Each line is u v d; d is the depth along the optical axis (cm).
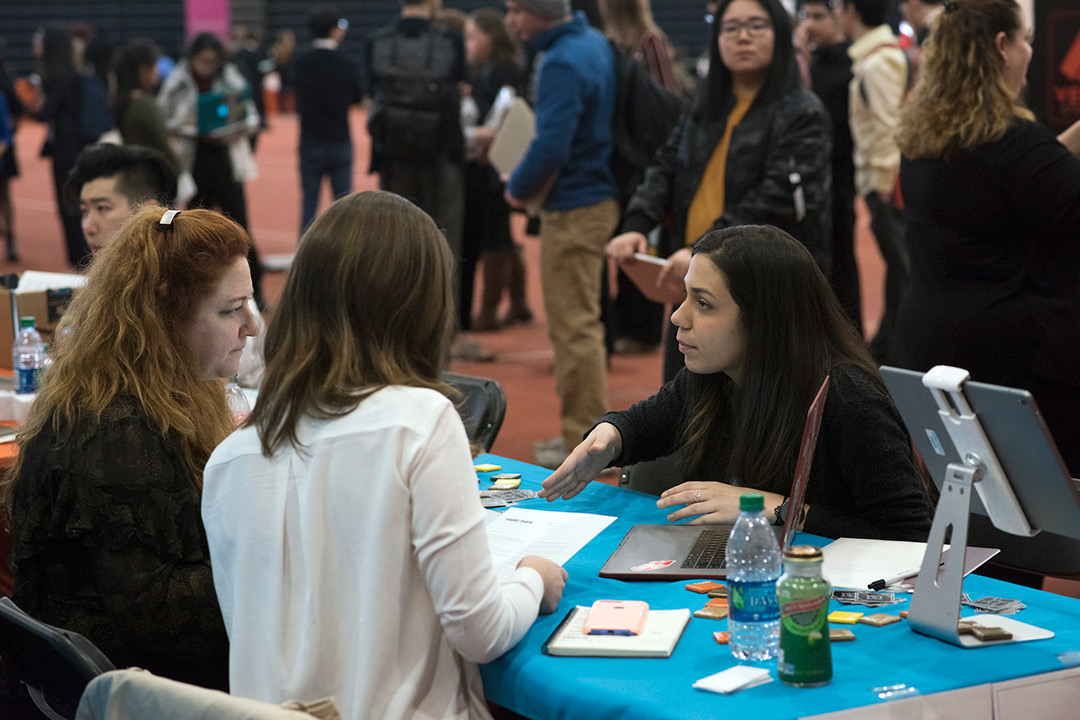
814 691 153
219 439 216
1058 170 292
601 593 194
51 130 888
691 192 393
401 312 166
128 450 197
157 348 207
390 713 161
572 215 455
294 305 167
